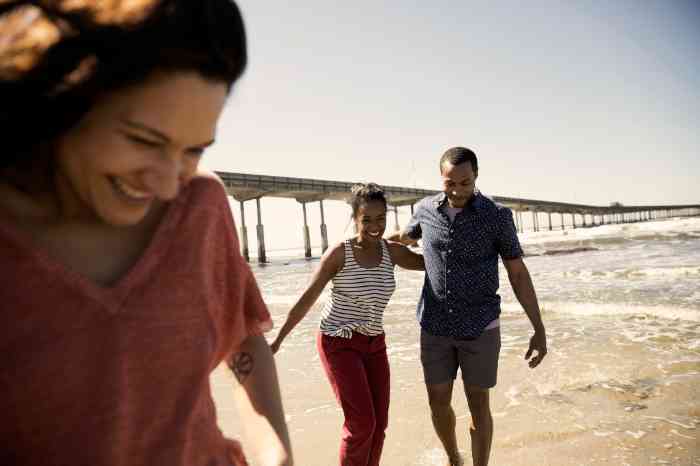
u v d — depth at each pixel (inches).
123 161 23.3
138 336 26.3
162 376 27.6
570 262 666.2
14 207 24.2
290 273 903.7
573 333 253.4
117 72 21.3
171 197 25.5
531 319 131.8
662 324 259.4
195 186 31.9
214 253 32.4
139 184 24.4
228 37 24.2
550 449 132.7
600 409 155.1
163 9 22.0
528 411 158.1
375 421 122.6
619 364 195.9
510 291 413.1
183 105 23.4
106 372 25.2
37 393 23.8
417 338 266.5
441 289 131.2
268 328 38.7
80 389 24.6
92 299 24.9
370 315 126.2
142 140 23.4
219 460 32.8
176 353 28.1
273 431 35.9
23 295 23.4
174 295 28.3
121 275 27.3
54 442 24.4
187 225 30.0
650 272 459.8
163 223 29.0
